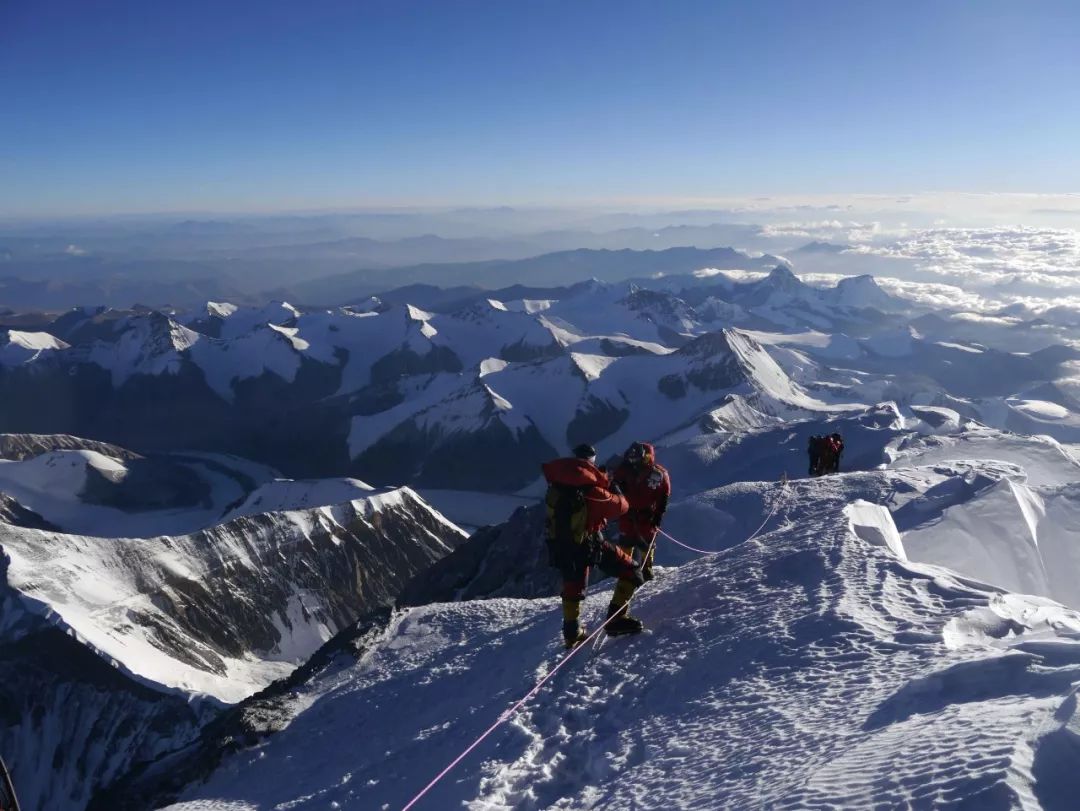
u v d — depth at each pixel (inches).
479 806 293.1
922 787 169.8
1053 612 318.0
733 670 330.3
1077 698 180.5
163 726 2960.1
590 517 427.8
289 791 512.7
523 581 1673.2
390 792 393.4
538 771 310.2
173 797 636.1
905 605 339.6
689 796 233.1
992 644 276.8
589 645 446.0
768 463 4264.3
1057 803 151.7
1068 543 714.2
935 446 2016.5
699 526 1536.7
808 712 259.3
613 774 285.4
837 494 1053.2
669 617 443.8
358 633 887.1
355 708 640.4
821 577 412.2
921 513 840.3
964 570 681.0
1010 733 179.8
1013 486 768.9
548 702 385.7
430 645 800.9
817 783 195.5
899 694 241.0
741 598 425.4
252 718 704.4
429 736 460.4
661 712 322.3
